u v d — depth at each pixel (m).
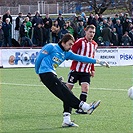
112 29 55.16
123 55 53.12
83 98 19.92
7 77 37.47
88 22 54.44
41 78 16.28
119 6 88.50
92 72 20.53
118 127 17.09
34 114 19.98
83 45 20.34
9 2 89.62
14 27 57.09
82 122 18.16
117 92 27.69
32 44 51.78
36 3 90.88
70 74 20.34
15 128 16.94
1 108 21.61
